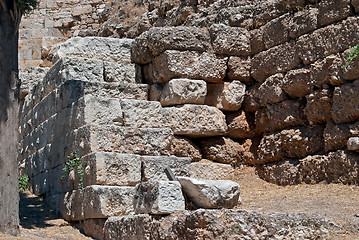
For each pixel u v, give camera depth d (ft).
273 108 37.55
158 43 38.01
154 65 39.04
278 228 23.30
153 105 35.53
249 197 33.76
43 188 39.96
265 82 38.22
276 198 32.24
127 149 33.09
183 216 23.13
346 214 26.32
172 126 36.58
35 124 43.21
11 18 30.63
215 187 25.18
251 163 38.83
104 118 33.76
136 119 34.78
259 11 39.47
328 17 34.22
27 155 44.80
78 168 33.09
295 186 34.63
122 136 33.06
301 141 35.24
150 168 32.94
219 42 38.88
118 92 37.42
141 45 39.50
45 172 39.78
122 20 54.13
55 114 38.60
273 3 38.45
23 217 35.32
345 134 32.37
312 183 34.06
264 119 38.45
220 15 40.70
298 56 35.94
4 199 29.22
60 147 36.83
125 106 34.68
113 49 40.42
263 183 36.99
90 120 33.37
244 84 39.60
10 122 29.94
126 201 31.22
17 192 29.86
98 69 38.99
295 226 23.85
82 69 38.65
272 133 37.65
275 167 36.63
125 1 57.36
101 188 30.78
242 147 39.32
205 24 42.04
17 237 28.60
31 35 59.67
